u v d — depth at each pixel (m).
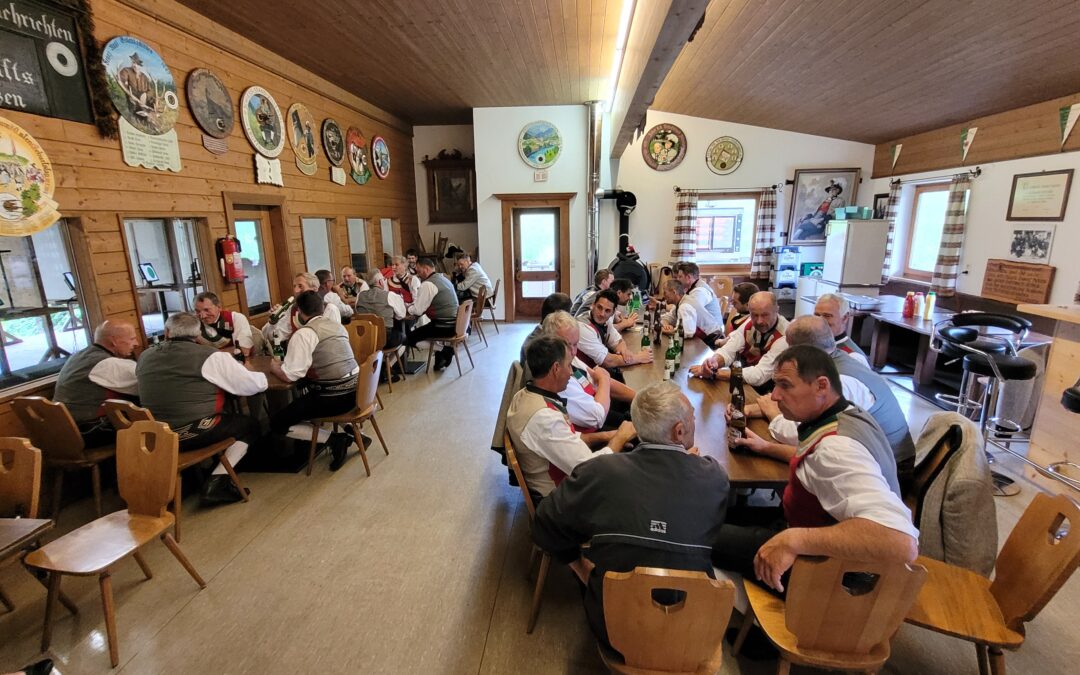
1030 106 4.67
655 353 3.37
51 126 2.81
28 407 2.49
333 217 5.97
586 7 4.11
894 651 1.79
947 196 5.95
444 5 3.96
